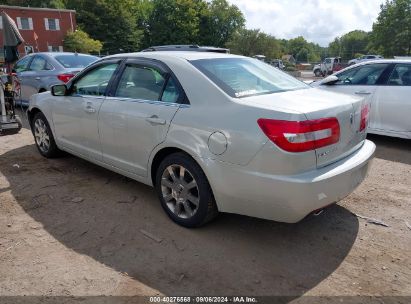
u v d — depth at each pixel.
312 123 2.73
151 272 2.82
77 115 4.47
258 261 2.97
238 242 3.24
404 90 6.07
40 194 4.19
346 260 3.01
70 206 3.90
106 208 3.86
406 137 6.14
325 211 3.86
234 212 3.09
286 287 2.67
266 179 2.77
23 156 5.59
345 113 3.05
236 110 2.94
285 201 2.76
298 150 2.69
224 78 3.31
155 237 3.30
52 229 3.43
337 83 6.98
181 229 3.44
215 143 2.99
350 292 2.63
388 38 61.94
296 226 3.53
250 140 2.81
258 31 57.62
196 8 70.75
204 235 3.34
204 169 3.09
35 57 9.10
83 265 2.90
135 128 3.66
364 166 3.26
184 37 67.31
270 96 3.15
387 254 3.10
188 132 3.18
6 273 2.79
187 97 3.28
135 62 3.88
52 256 3.01
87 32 57.56
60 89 4.71
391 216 3.77
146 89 3.68
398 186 4.58
